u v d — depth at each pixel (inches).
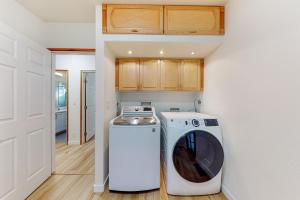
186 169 76.3
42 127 87.3
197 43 80.4
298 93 40.5
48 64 93.0
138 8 77.5
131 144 78.2
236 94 67.9
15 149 68.0
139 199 74.4
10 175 65.4
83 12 87.6
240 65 65.1
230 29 72.8
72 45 98.3
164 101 123.3
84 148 147.6
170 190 76.7
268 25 49.9
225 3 76.5
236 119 67.7
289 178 43.0
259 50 54.0
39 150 84.7
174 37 78.9
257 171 55.2
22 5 80.2
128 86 109.3
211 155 77.7
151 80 109.7
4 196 62.6
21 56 71.2
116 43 81.4
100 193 78.7
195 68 110.2
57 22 98.1
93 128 189.5
